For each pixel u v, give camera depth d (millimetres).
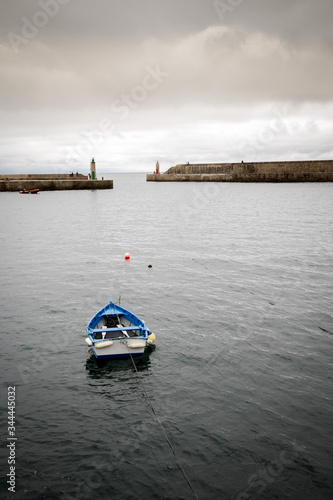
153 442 8562
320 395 10242
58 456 8148
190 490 7355
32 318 15453
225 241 32094
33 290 19047
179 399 10109
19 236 35469
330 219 45281
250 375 11211
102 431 8906
